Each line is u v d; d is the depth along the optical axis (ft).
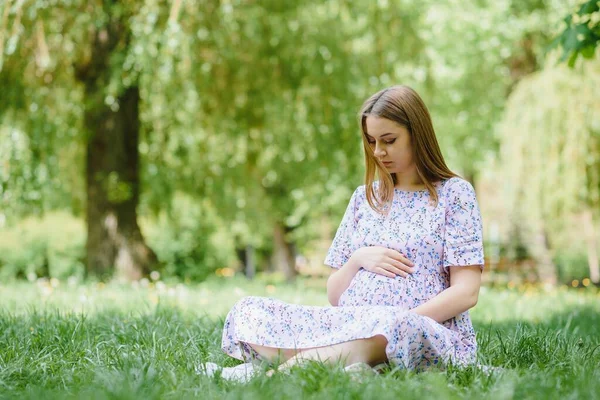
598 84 35.96
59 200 39.06
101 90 29.25
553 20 46.37
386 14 33.73
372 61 33.55
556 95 36.24
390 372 8.39
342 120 33.47
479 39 46.44
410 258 10.12
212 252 48.26
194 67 29.48
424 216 10.22
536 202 37.11
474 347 10.06
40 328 13.01
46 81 28.76
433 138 10.34
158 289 24.47
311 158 36.35
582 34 16.62
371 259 10.18
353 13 33.47
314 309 9.55
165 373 8.71
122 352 10.20
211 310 18.43
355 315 9.22
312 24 33.12
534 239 46.42
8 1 24.93
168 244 43.04
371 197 10.71
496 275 49.26
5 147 28.66
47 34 26.68
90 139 32.07
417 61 34.53
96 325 13.53
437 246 10.07
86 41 28.55
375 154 10.24
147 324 13.56
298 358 9.09
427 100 35.65
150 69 27.04
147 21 26.45
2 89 28.35
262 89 32.68
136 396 7.57
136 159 32.60
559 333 12.60
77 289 23.67
